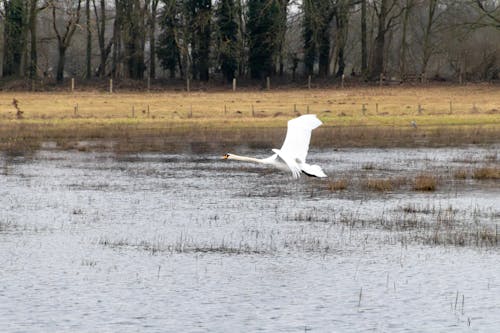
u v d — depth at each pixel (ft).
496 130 174.29
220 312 52.49
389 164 123.65
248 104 220.43
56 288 57.62
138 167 122.62
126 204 89.76
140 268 62.69
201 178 110.93
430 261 64.49
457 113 203.21
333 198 94.07
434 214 83.66
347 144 152.76
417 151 140.87
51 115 201.98
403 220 80.38
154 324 50.39
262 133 171.73
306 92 242.78
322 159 130.31
